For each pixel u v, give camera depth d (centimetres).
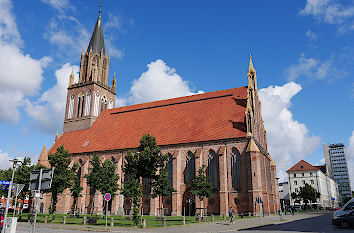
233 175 5700
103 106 8719
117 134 7431
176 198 5862
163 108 7588
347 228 3002
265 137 7206
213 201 5653
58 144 8088
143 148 4769
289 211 8431
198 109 6988
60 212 6938
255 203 5256
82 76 8800
